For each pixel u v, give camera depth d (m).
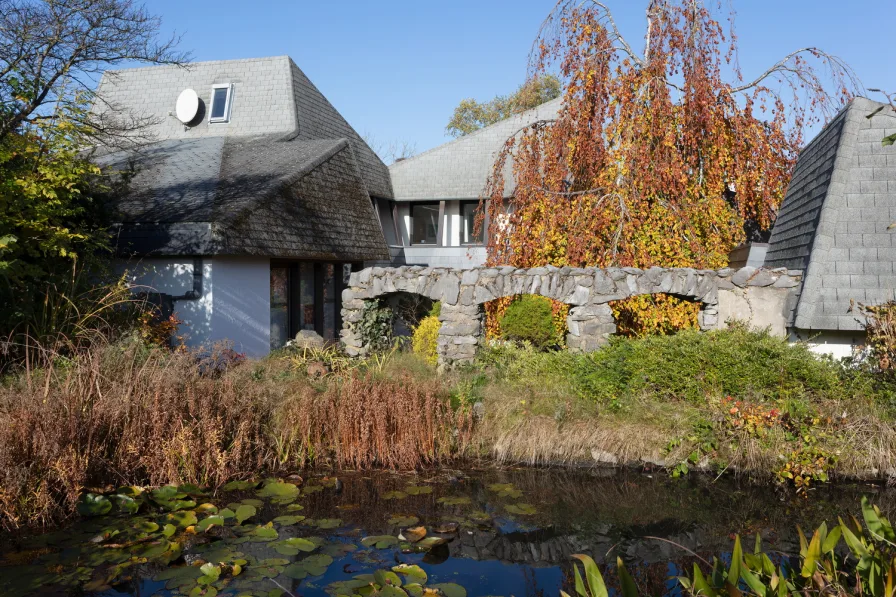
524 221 13.24
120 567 5.16
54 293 9.49
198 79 21.33
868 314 8.30
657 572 5.46
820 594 3.16
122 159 16.56
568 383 9.20
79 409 6.65
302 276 15.55
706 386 8.47
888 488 7.15
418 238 21.22
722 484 7.43
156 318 12.03
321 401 8.13
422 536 5.90
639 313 11.66
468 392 8.68
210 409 7.42
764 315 10.06
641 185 12.24
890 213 8.94
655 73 12.71
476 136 21.02
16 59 10.67
